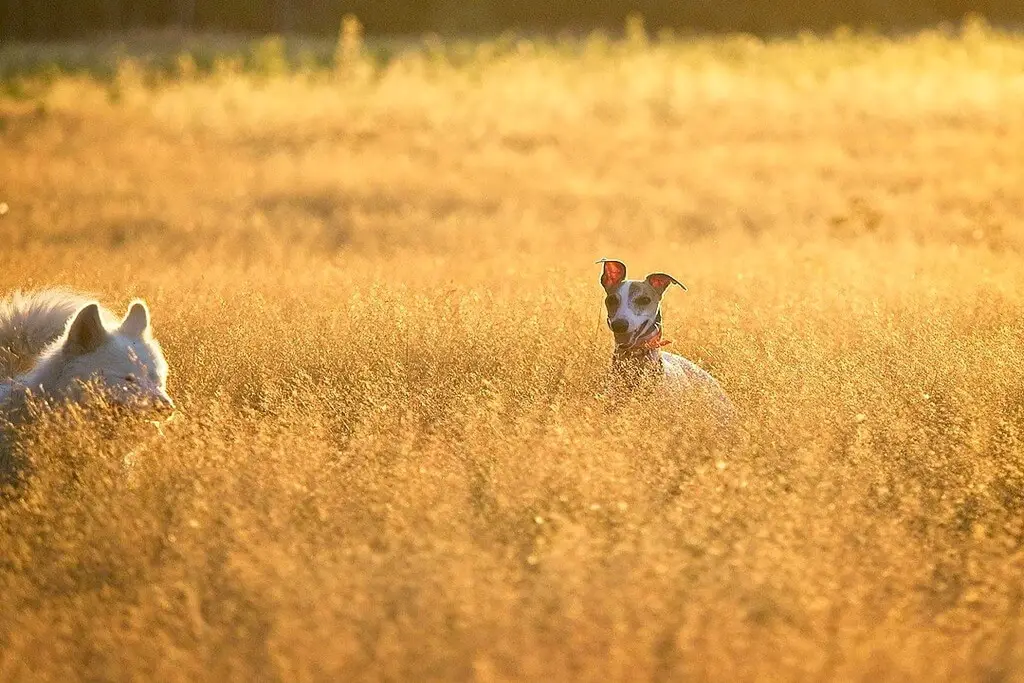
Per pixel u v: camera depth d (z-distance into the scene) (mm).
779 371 24500
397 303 29766
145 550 17547
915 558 16953
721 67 115625
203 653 14383
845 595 15422
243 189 65875
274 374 26219
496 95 103688
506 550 16812
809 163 76375
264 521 17781
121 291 34562
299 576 15836
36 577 17266
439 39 173500
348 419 23359
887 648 14188
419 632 14422
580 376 25125
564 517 17219
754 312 30672
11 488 20094
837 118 92125
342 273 38500
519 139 86250
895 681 13664
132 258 44812
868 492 19312
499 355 26281
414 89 105188
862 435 20938
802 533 16922
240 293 32375
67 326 21594
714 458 20141
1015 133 84188
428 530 17375
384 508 18297
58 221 55719
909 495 18828
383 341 27484
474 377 25062
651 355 23859
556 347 26594
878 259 43562
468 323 27969
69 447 19656
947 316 28938
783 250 46469
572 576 15172
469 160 77250
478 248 49000
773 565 15820
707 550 16094
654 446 20203
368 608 14953
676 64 118250
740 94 102188
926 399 22844
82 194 63500
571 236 53344
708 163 77125
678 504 17719
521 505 18500
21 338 23406
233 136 85875
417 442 21969
